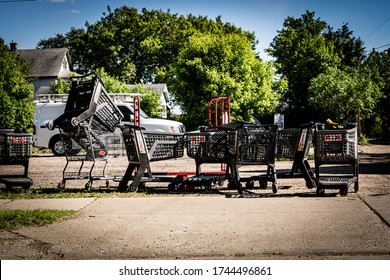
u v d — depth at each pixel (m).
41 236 5.54
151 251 4.89
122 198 8.23
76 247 5.08
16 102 33.25
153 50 61.88
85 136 9.49
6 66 34.28
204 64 37.31
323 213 6.44
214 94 36.12
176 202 7.69
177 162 17.80
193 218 6.34
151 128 19.78
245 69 37.66
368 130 46.97
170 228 5.80
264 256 4.68
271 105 41.91
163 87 60.44
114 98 21.09
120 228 5.86
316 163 8.26
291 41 52.84
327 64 50.53
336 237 5.20
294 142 9.16
